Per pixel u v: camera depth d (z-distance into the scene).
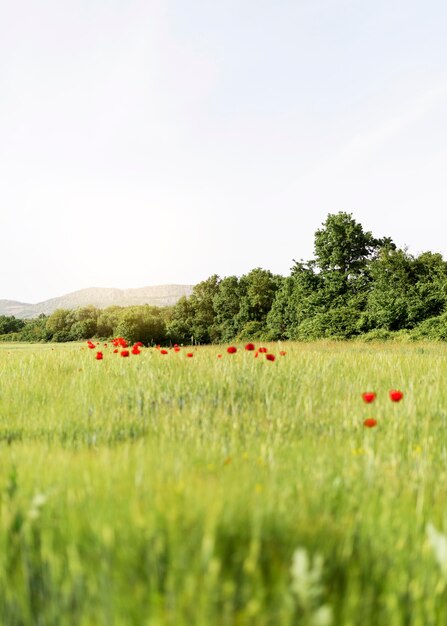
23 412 6.67
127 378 8.12
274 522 2.21
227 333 76.94
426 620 1.89
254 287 73.38
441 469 3.98
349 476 3.44
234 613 1.73
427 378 7.85
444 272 44.72
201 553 1.93
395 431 4.98
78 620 1.81
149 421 6.03
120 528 2.17
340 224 55.22
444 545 2.07
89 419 6.12
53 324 123.25
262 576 1.89
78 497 2.66
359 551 2.20
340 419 5.81
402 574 2.04
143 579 1.93
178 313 90.81
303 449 4.48
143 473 3.06
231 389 7.07
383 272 46.44
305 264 57.16
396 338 30.72
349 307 42.59
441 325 30.28
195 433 5.25
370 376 8.25
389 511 2.57
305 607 1.67
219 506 2.26
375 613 1.87
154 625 1.62
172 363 9.09
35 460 3.66
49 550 2.04
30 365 9.77
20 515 2.46
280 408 6.11
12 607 1.90
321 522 2.32
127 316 77.00
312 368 8.67
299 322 55.44
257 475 3.33
